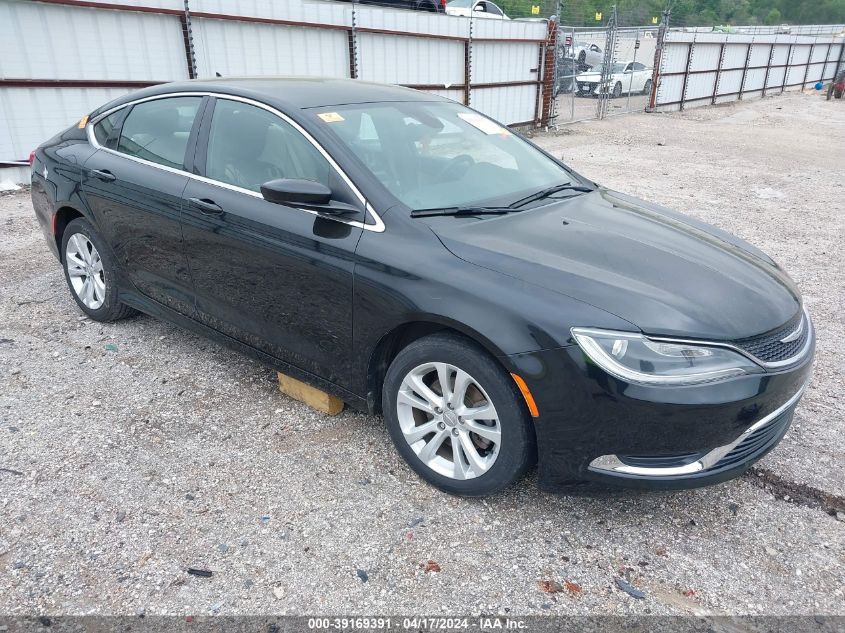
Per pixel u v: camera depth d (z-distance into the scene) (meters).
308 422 3.50
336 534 2.71
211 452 3.22
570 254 2.86
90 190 4.16
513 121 16.95
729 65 27.58
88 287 4.57
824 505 2.99
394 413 3.02
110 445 3.26
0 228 6.89
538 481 2.70
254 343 3.53
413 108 3.77
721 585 2.52
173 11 9.44
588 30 20.02
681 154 14.01
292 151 3.26
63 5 8.43
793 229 7.96
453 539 2.70
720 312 2.62
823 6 82.56
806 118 23.00
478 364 2.64
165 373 3.98
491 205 3.27
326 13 11.60
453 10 18.14
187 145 3.70
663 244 3.12
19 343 4.32
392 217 2.94
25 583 2.42
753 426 2.58
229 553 2.59
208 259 3.55
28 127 8.50
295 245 3.12
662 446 2.47
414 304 2.73
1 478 2.98
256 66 10.85
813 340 2.98
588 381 2.44
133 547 2.61
